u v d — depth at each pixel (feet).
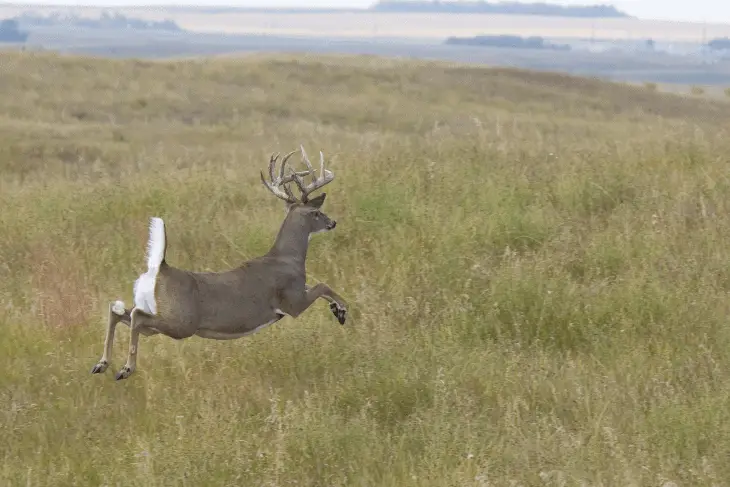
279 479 57.26
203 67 336.49
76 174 175.63
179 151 204.64
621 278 84.69
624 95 361.30
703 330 76.48
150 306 66.54
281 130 247.09
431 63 390.42
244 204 115.14
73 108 266.16
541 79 376.07
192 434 60.85
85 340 76.54
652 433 61.31
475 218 97.76
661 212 99.81
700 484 55.93
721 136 137.80
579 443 59.36
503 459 59.26
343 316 76.54
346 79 339.36
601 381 69.05
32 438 63.16
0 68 304.50
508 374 69.15
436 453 59.06
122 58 347.56
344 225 100.37
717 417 61.57
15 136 212.84
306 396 64.90
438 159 124.88
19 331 76.54
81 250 97.40
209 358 73.82
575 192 108.78
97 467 58.18
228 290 68.85
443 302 82.38
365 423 62.64
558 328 77.41
